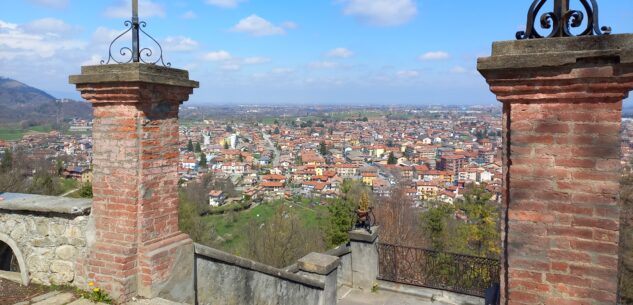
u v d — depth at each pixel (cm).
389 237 2202
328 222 2355
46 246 481
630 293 1430
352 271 852
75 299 441
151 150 439
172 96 454
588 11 273
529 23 287
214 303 507
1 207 489
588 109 271
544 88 278
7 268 573
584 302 276
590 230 273
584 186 273
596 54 258
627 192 1530
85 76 423
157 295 443
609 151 267
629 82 257
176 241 472
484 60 288
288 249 2412
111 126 433
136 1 428
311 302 585
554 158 280
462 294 796
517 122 289
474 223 2328
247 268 527
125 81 406
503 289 307
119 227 438
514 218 292
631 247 1474
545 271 285
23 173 2522
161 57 441
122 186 432
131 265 432
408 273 905
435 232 2333
